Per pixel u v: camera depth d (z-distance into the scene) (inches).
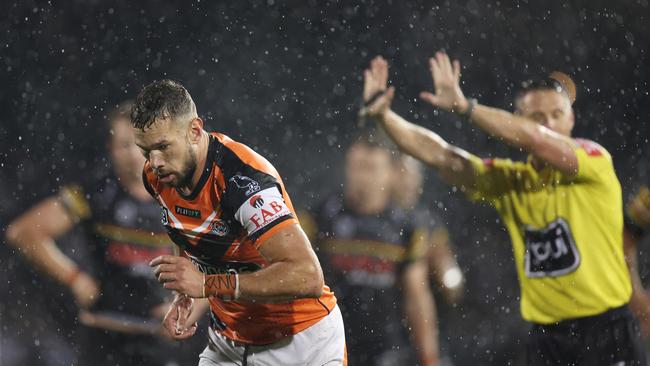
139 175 740.0
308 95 1915.6
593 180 640.4
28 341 1112.2
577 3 1760.6
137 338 741.9
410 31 1911.9
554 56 1781.5
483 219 1439.5
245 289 419.2
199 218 445.7
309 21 1939.0
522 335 1202.0
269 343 496.7
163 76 1899.6
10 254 1163.9
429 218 789.9
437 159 678.5
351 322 765.3
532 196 657.0
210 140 440.5
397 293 772.0
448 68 646.5
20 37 1807.3
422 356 768.9
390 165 769.6
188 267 425.1
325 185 1803.6
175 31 1910.7
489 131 639.1
